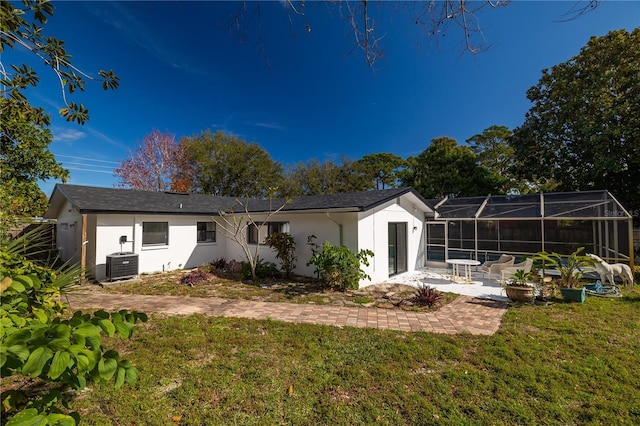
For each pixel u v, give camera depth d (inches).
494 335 200.2
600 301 280.7
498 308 266.1
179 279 403.9
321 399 130.5
